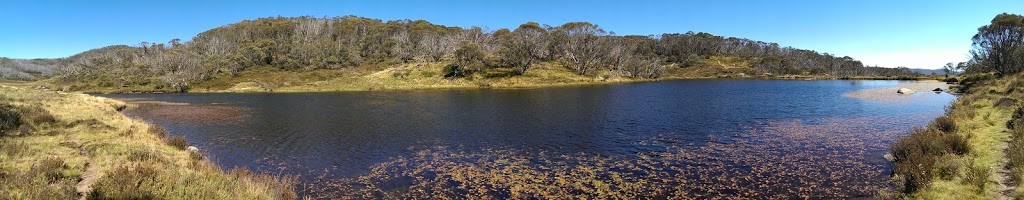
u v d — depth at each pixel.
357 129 35.56
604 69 153.88
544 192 17.34
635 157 23.38
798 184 17.56
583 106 53.06
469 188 18.09
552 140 29.05
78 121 28.86
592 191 17.39
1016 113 23.14
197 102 69.50
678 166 21.17
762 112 42.88
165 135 30.14
